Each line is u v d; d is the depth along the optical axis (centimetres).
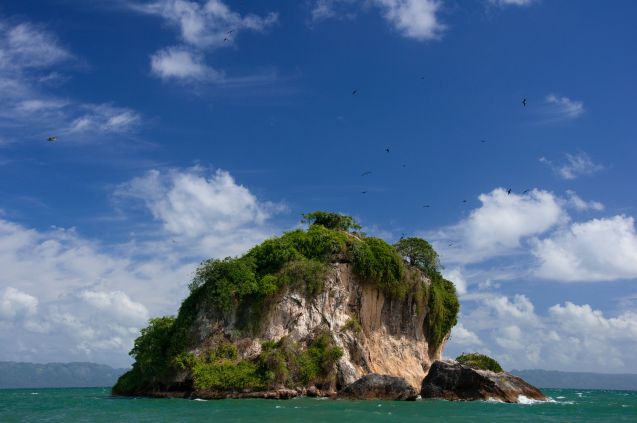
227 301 6128
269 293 6159
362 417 3625
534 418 3812
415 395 5319
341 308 6425
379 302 6806
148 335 6419
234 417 3616
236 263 6353
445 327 7544
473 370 5466
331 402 4925
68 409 4431
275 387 5531
